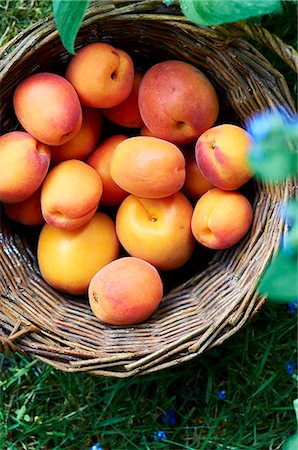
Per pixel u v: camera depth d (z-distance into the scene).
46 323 0.74
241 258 0.74
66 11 0.66
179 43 0.75
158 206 0.75
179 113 0.74
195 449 0.82
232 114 0.77
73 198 0.73
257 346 0.85
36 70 0.76
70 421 0.84
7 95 0.76
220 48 0.72
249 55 0.72
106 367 0.72
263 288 0.58
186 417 0.83
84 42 0.76
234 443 0.82
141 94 0.75
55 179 0.74
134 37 0.76
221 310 0.72
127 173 0.73
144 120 0.75
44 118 0.72
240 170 0.72
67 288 0.76
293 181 0.71
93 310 0.74
